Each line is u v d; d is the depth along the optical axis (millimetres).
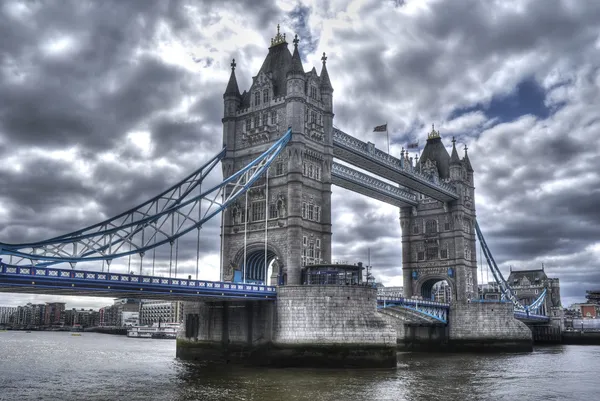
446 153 132750
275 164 82500
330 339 69438
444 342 118188
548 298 186500
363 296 72062
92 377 64125
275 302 72438
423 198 130750
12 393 51969
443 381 62500
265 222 79938
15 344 160125
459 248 123562
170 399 47938
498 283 138625
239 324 75250
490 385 60594
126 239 65438
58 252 59469
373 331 71000
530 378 67438
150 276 58500
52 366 80688
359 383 57250
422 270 127938
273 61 89312
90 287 53375
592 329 177125
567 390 57969
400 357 99938
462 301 120312
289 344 69938
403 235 131500
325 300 70438
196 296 64875
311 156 82688
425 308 110000
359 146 94188
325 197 83625
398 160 104938
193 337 80625
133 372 69312
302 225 78875
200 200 71688
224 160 86188
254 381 57562
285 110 82188
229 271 83500
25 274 48844
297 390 52156
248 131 85875
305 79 83812
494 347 114812
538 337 163750
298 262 76812
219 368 69375
